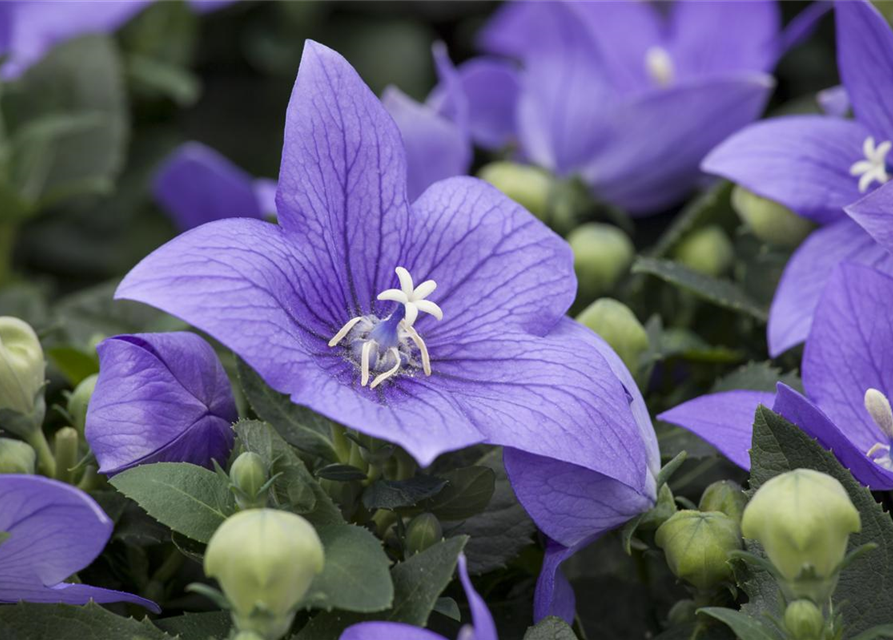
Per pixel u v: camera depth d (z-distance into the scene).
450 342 0.43
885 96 0.47
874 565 0.42
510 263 0.44
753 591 0.42
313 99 0.43
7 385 0.44
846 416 0.44
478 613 0.38
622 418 0.42
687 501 0.44
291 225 0.43
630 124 0.53
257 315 0.41
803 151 0.48
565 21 0.54
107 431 0.43
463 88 0.56
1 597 0.42
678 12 0.56
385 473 0.44
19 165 0.57
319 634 0.41
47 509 0.40
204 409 0.43
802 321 0.47
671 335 0.50
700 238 0.52
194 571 0.46
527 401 0.42
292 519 0.40
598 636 0.46
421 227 0.44
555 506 0.43
